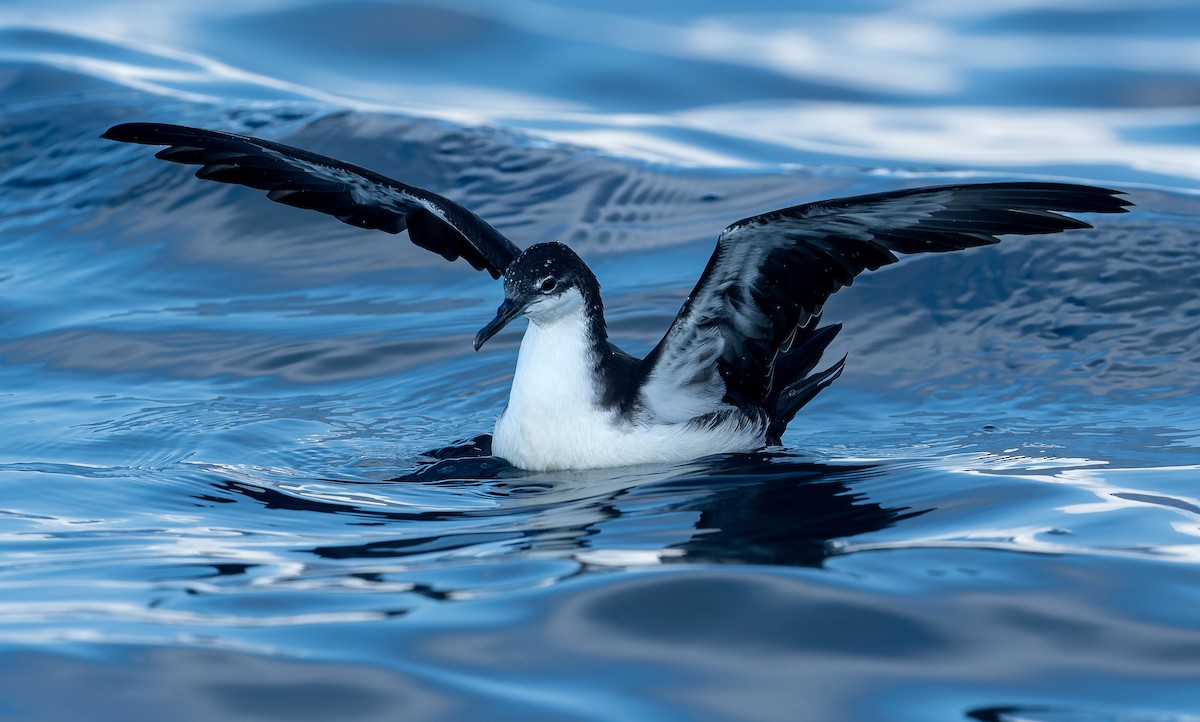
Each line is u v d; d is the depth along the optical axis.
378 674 6.44
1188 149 23.86
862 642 6.84
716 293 10.80
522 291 11.02
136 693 6.23
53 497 9.85
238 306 15.93
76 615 7.14
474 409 13.02
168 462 11.03
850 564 7.87
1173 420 11.98
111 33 27.23
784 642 6.82
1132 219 16.53
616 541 8.59
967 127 25.72
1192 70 29.69
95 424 12.21
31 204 19.08
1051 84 29.09
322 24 29.58
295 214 18.33
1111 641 6.84
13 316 15.57
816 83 29.06
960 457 10.84
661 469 10.95
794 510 9.24
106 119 20.94
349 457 11.45
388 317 15.52
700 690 6.35
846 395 13.27
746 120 26.14
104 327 15.09
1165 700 6.25
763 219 9.85
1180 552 7.96
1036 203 9.48
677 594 7.38
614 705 6.18
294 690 6.28
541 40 30.34
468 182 18.98
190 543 8.67
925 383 13.47
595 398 11.21
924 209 9.67
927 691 6.36
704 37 32.41
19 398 13.10
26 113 21.25
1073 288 15.12
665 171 19.22
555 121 23.75
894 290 15.42
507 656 6.68
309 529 9.09
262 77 25.62
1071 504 9.05
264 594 7.52
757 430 11.64
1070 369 13.52
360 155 19.56
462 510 9.70
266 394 13.36
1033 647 6.78
